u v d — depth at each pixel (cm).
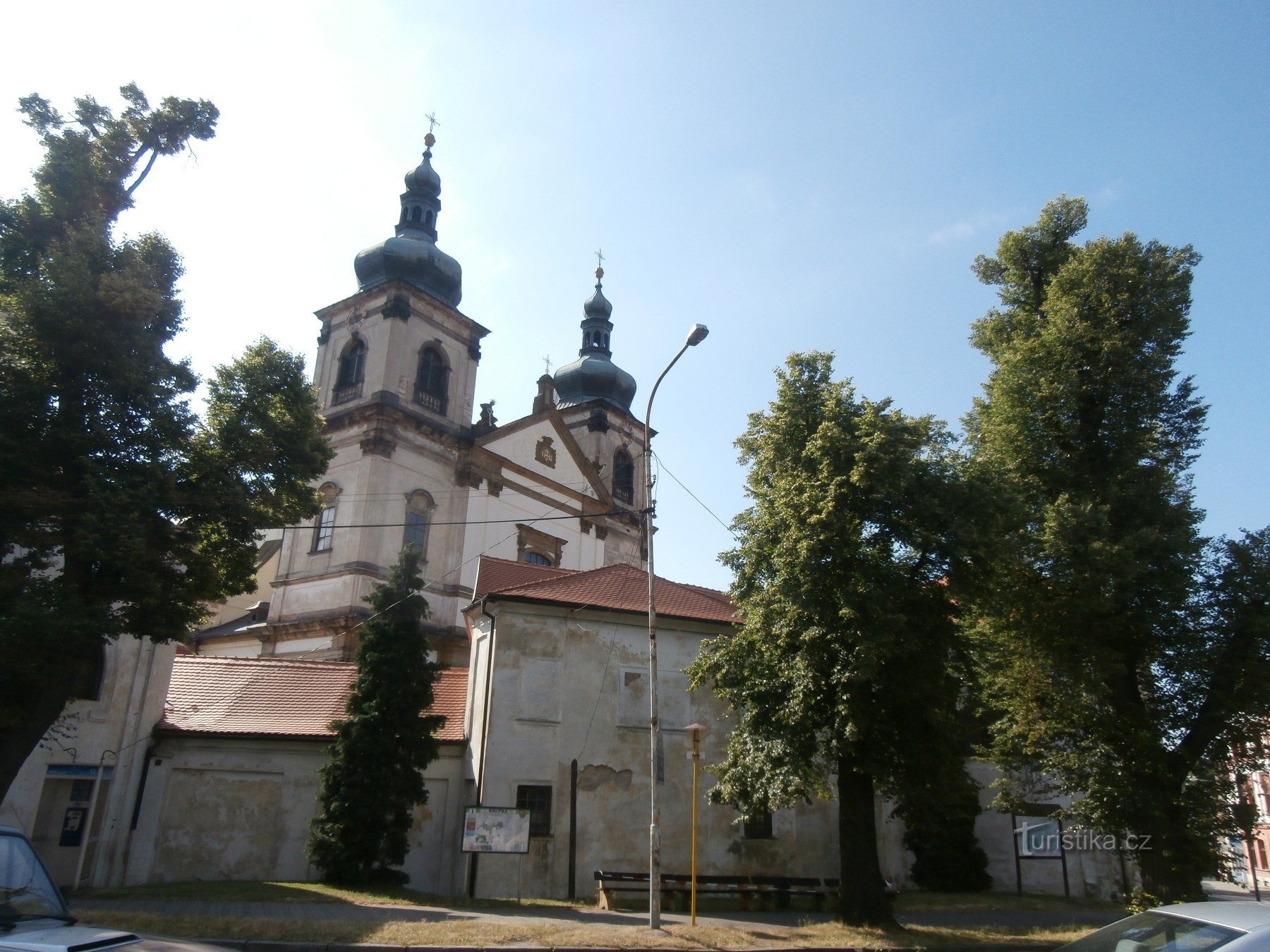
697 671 2111
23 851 672
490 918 1752
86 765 2200
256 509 1836
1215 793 1970
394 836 2219
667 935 1565
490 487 4503
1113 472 2175
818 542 1836
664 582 2914
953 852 2797
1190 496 2164
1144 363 2195
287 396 1967
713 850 2495
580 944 1450
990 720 2905
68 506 1616
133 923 1380
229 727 2442
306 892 2014
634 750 2486
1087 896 2877
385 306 4419
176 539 1758
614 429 5991
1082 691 2023
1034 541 2081
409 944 1385
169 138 1933
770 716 1964
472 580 4272
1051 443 2281
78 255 1669
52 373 1673
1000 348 2486
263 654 4075
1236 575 1994
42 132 1845
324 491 4209
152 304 1711
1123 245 2291
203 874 2306
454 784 2500
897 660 1850
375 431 4134
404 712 2323
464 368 4678
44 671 1552
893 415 1923
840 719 1781
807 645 1847
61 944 529
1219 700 1953
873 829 1903
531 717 2412
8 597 1571
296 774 2420
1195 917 700
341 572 3966
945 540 1842
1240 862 2020
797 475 1953
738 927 1789
